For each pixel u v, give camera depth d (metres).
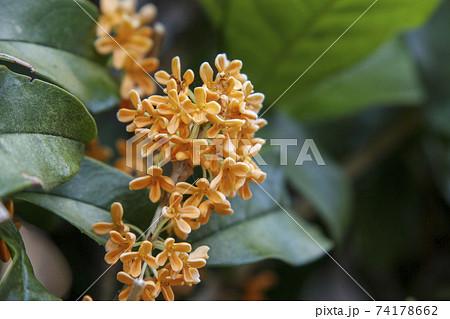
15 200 0.17
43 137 0.13
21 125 0.13
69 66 0.17
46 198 0.15
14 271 0.13
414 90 0.27
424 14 0.19
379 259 0.28
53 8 0.16
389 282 0.28
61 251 0.20
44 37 0.16
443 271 0.28
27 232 0.20
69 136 0.14
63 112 0.14
